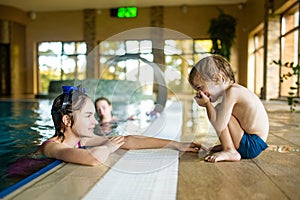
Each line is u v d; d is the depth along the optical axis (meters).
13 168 1.65
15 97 9.86
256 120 1.63
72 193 1.13
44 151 1.78
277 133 2.51
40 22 12.34
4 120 4.06
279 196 1.07
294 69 3.50
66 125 1.83
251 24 9.95
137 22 11.77
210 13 11.34
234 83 1.77
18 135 2.85
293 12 7.31
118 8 11.75
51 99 8.55
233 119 1.67
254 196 1.08
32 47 12.44
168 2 11.09
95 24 12.00
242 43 11.16
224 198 1.06
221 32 10.06
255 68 10.41
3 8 11.27
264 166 1.47
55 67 12.53
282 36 7.67
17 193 1.13
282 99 7.17
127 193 1.14
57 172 1.40
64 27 12.23
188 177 1.31
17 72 11.98
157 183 1.24
